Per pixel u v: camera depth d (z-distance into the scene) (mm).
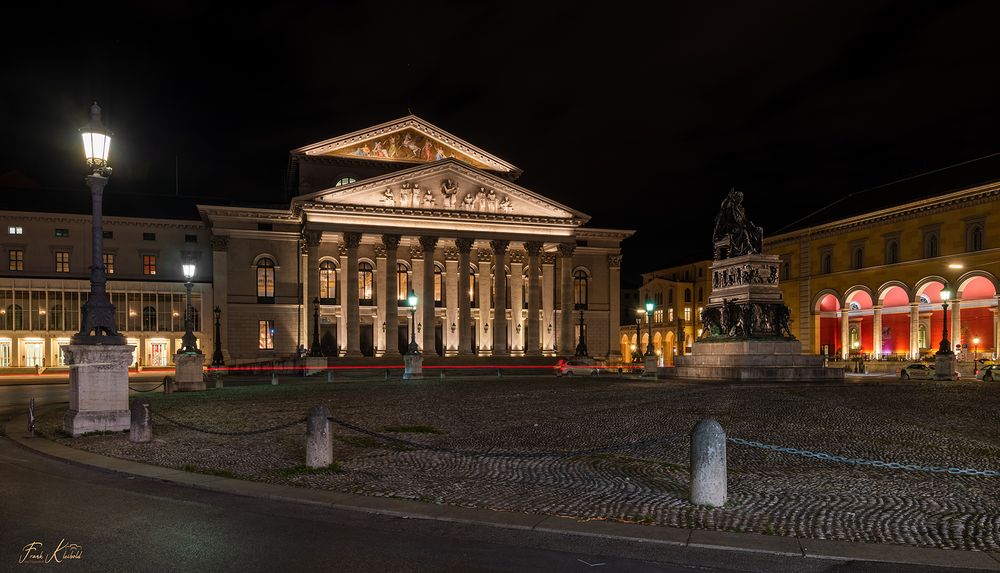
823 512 9586
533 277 75750
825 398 25344
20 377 56844
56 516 9648
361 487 11250
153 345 72062
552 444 15773
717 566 7617
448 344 77250
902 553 7855
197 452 14742
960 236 61156
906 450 14406
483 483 11555
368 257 77125
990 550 7992
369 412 23000
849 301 73688
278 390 35344
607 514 9523
